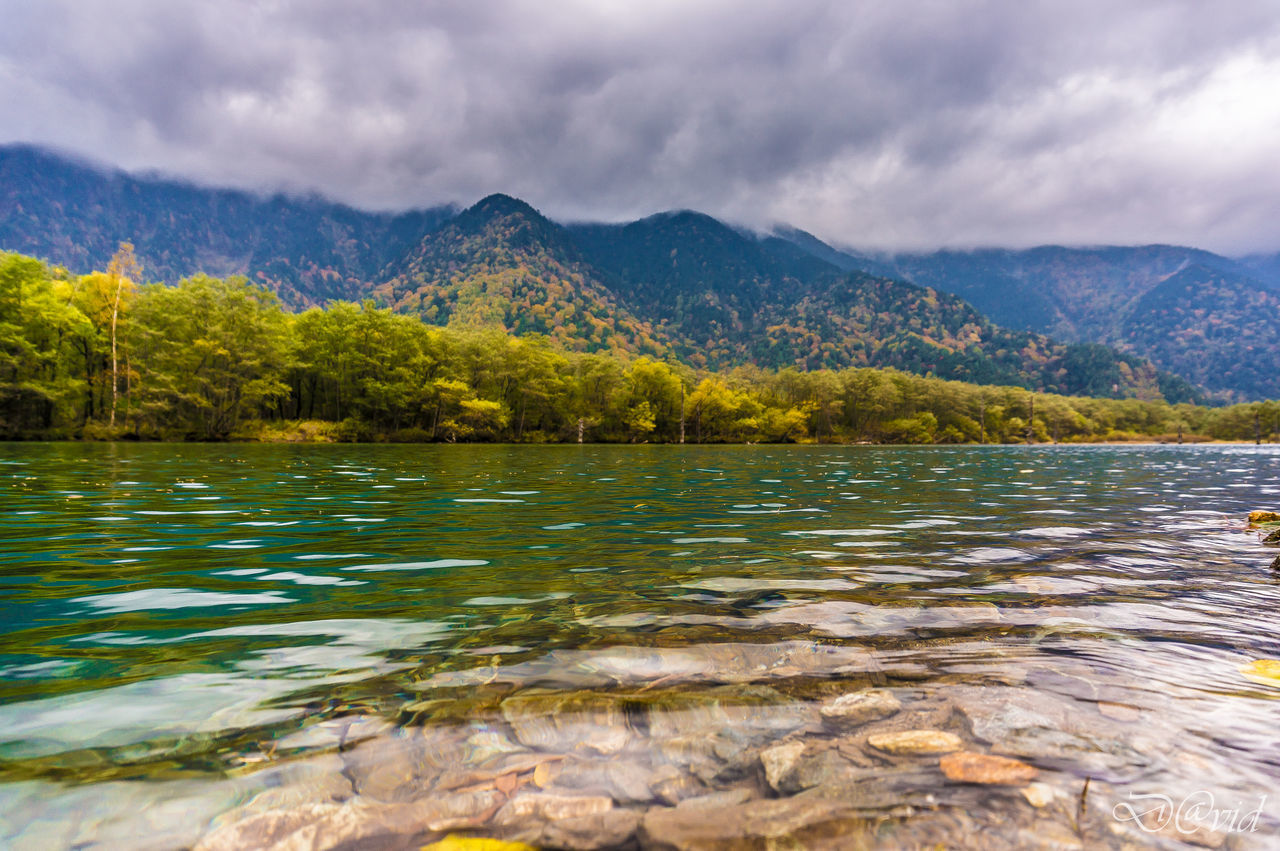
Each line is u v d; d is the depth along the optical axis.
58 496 10.13
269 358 57.78
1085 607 4.01
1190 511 9.91
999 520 8.54
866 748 2.12
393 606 3.99
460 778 1.94
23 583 4.57
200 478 13.87
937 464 29.00
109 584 4.55
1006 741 2.16
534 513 8.88
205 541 6.36
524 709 2.44
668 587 4.52
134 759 2.02
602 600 4.15
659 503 10.34
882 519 8.55
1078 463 31.86
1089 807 1.76
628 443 87.75
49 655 3.04
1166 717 2.38
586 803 1.81
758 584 4.63
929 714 2.39
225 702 2.49
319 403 72.00
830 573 5.02
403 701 2.51
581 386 88.88
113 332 49.53
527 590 4.43
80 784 1.87
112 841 1.59
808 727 2.29
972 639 3.33
